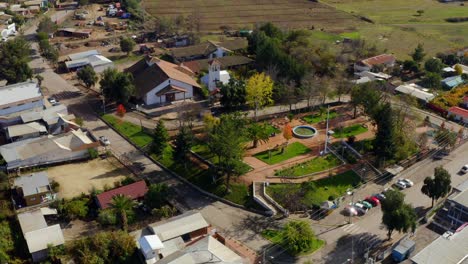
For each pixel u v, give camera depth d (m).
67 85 186.12
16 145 131.62
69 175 125.62
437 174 108.81
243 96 155.88
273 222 109.25
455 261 89.00
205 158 129.50
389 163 130.62
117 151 138.12
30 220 103.69
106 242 95.69
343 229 106.81
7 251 97.31
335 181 122.50
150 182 122.94
